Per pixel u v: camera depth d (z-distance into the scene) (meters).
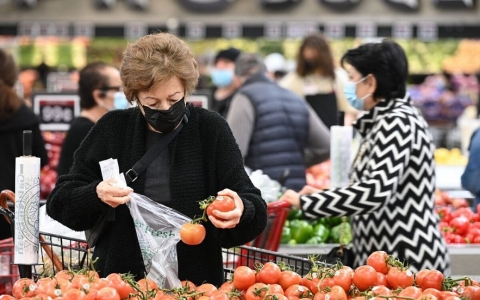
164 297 3.75
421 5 17.81
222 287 3.96
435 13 17.77
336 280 3.89
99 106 7.45
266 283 3.90
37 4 18.55
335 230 7.14
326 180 8.84
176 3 18.31
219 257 4.25
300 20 18.06
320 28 18.00
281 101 8.39
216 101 12.73
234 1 18.19
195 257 4.19
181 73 3.94
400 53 5.60
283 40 19.88
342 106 10.58
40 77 19.92
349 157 6.47
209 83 16.34
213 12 18.27
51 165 9.46
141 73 3.89
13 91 7.38
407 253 5.47
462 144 14.20
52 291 3.74
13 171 7.39
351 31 17.97
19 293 3.84
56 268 4.81
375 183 5.33
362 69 5.59
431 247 5.46
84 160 4.29
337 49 18.81
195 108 4.25
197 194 4.16
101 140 4.26
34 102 9.60
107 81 7.38
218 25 18.30
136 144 4.19
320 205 5.41
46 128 9.60
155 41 3.96
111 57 19.83
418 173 5.47
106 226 4.26
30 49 19.88
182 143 4.18
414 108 5.67
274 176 8.24
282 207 5.49
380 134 5.47
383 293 3.74
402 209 5.49
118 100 7.40
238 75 9.70
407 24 17.83
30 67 19.95
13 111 7.36
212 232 4.19
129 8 18.41
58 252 4.95
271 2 17.98
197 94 9.38
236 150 4.21
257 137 8.30
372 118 5.63
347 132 6.46
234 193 3.94
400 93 5.61
